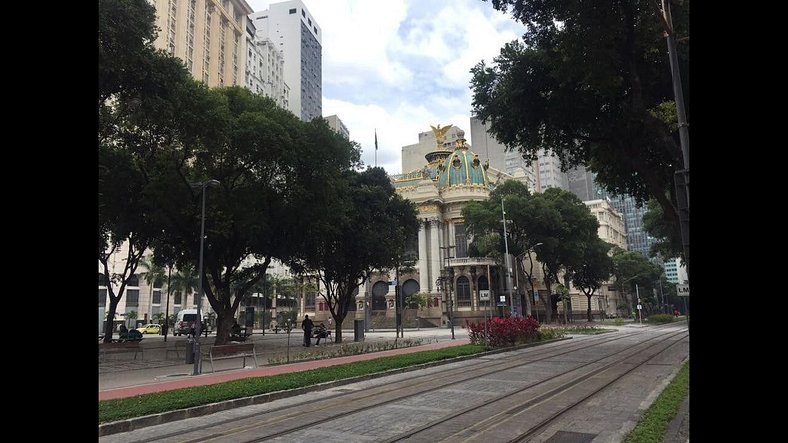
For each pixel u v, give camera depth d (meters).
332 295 36.53
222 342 27.05
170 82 19.61
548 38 18.56
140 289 84.69
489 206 59.88
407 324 69.38
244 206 25.02
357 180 35.97
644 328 49.00
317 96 155.25
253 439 7.77
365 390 12.87
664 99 19.16
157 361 23.02
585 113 20.64
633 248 146.50
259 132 23.27
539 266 80.75
